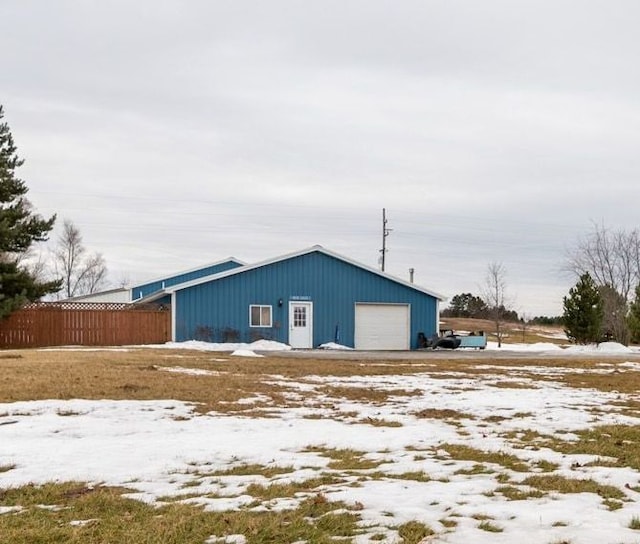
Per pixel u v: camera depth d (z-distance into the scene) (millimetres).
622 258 40031
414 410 10406
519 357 24922
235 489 5633
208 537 4410
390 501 5238
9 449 7016
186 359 18734
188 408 9898
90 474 6078
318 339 32281
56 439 7602
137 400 10398
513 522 4676
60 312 29500
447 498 5344
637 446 7801
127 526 4648
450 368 18516
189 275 46344
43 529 4574
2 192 30266
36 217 31922
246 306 31219
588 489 5727
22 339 28969
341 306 32750
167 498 5379
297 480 5949
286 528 4566
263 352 26578
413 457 6996
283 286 31844
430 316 34375
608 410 10766
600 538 4293
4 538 4391
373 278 33406
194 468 6375
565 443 7914
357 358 22797
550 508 5039
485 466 6609
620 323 38125
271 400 11117
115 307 31406
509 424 9227
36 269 64812
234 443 7480
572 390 13617
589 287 35094
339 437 7961
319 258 32500
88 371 13914
